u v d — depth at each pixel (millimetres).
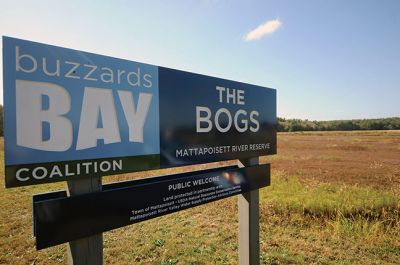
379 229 5254
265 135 3244
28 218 6395
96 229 1780
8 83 1458
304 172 12828
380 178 11125
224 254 4402
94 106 1775
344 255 4266
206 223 5855
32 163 1528
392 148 26219
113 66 1871
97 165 1785
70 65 1676
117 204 1896
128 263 4188
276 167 14719
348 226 5340
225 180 2717
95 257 1821
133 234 5344
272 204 6836
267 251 4430
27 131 1515
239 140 2895
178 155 2291
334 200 7070
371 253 4336
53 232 1600
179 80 2314
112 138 1859
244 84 2963
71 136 1675
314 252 4379
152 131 2100
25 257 4438
